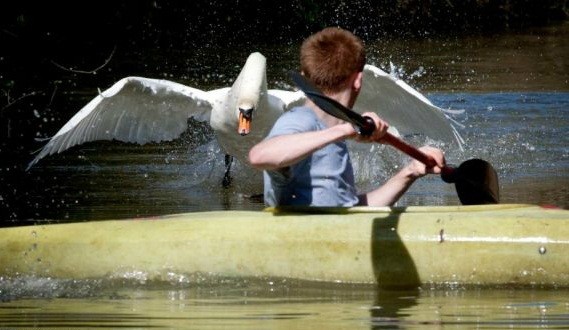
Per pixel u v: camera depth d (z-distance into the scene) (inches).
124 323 511.8
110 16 2650.1
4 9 2237.9
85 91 1755.7
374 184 980.6
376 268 585.9
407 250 584.7
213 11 2874.0
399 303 542.9
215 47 2672.2
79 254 619.2
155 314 530.0
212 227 614.2
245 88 920.3
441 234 584.1
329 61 582.6
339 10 3097.9
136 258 612.7
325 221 599.8
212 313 528.1
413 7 3181.6
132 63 2272.4
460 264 579.5
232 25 2906.0
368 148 1000.9
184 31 2822.3
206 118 1005.2
